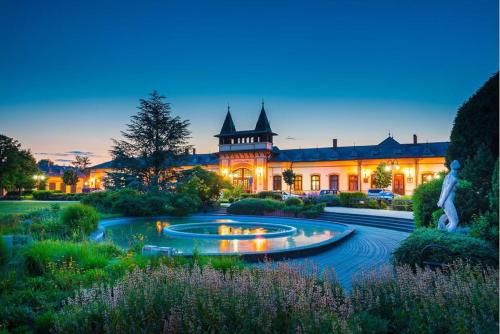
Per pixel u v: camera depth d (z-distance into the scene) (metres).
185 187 29.39
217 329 3.84
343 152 47.56
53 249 8.27
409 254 7.37
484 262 6.64
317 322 3.74
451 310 4.05
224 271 7.00
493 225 8.60
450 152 13.74
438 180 13.80
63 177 63.66
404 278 4.91
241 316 3.91
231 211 27.16
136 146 33.06
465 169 12.45
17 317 5.16
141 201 25.25
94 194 27.59
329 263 10.27
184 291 4.57
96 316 4.34
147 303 4.31
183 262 7.69
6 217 16.20
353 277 5.60
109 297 4.65
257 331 3.79
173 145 33.34
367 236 15.76
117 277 6.95
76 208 15.67
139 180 32.25
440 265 6.79
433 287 4.86
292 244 13.67
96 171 58.97
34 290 6.50
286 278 5.02
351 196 30.91
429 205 13.57
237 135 49.38
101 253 9.48
